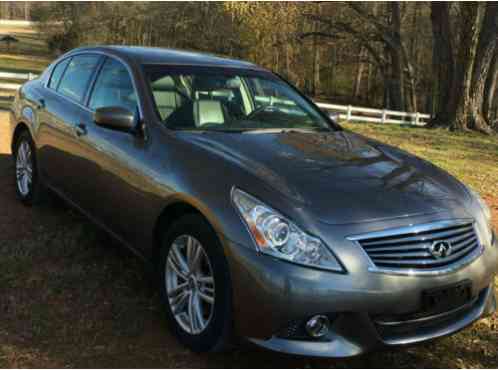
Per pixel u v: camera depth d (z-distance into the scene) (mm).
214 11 41281
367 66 56844
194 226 3195
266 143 3793
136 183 3727
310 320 2850
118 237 4098
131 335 3375
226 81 4504
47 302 3674
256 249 2879
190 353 3238
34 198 5516
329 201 3068
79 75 5020
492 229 3613
